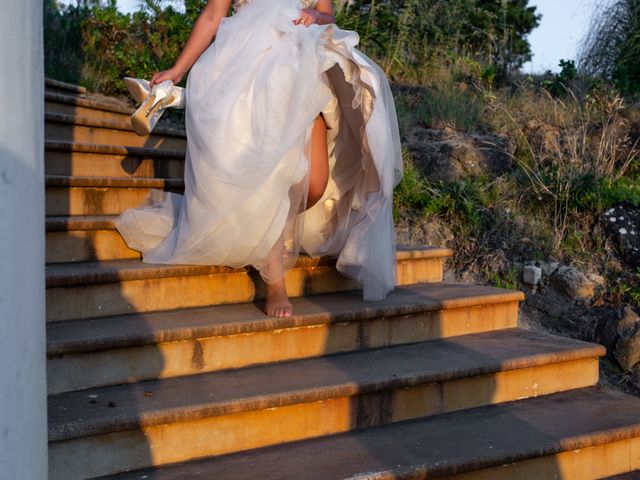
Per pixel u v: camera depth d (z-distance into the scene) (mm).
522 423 2920
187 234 3117
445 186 5137
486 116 6168
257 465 2461
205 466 2451
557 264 4656
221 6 3277
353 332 3268
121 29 6961
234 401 2547
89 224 3381
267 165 2912
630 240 4668
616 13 7184
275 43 3090
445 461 2500
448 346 3393
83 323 2920
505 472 2654
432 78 7102
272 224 3020
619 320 4262
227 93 3002
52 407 2463
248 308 3270
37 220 1408
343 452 2576
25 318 1378
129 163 4516
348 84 3291
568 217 4965
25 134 1362
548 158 5535
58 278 2918
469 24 8367
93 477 2350
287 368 2980
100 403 2512
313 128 3277
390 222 3520
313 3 3324
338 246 3590
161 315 3094
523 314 4484
